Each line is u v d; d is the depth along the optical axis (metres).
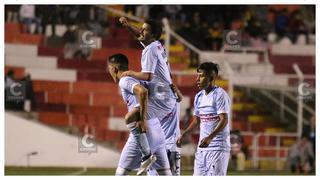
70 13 43.47
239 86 42.47
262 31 45.28
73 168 37.97
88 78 41.97
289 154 38.94
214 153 22.14
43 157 38.69
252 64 43.56
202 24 44.53
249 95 42.28
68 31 42.94
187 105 41.47
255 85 42.34
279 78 42.31
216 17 44.91
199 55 42.66
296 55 44.91
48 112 40.62
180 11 44.81
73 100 41.28
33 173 34.41
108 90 41.59
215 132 21.77
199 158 22.55
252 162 39.22
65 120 39.91
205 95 22.39
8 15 42.91
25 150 38.56
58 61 42.34
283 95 42.06
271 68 43.72
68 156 38.81
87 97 41.31
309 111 40.75
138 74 21.44
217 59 42.56
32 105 39.47
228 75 40.69
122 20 23.66
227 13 45.16
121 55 21.61
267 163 39.47
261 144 40.47
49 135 39.00
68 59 42.41
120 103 41.38
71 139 39.06
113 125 40.59
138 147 21.17
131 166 21.44
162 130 21.77
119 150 39.16
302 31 45.72
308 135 38.97
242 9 45.41
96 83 41.72
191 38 43.94
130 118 20.88
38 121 39.19
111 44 42.97
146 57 21.58
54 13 43.31
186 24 44.41
